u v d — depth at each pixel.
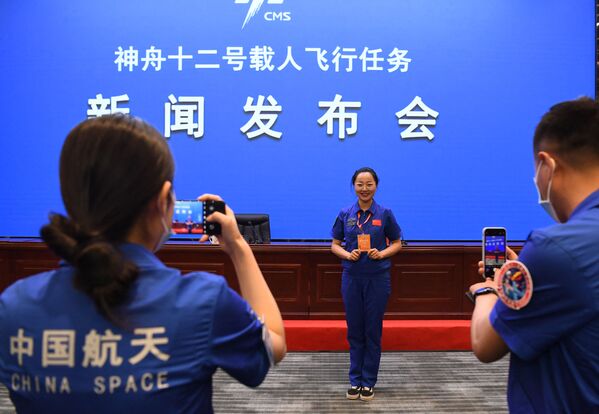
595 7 4.42
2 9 4.51
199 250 3.87
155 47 4.51
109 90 4.51
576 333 0.69
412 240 4.44
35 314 0.58
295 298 3.90
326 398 2.80
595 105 0.77
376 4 4.46
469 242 4.38
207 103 4.50
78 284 0.55
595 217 0.71
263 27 4.49
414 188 4.46
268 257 3.90
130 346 0.56
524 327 0.73
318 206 4.49
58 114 4.52
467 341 3.71
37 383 0.56
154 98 4.51
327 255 3.89
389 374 3.19
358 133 4.48
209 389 0.62
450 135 4.46
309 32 4.48
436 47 4.47
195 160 4.50
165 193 0.62
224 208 0.83
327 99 4.48
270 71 4.49
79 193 0.58
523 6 4.44
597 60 4.44
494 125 4.45
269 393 2.87
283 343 0.73
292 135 4.49
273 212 4.49
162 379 0.56
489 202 4.45
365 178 2.96
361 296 2.90
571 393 0.71
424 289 3.94
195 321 0.58
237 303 0.63
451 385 2.99
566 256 0.68
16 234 4.51
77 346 0.56
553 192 0.80
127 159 0.58
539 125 0.82
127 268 0.55
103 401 0.55
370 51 4.48
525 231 4.43
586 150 0.76
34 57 4.52
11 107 4.52
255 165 4.49
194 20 4.49
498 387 2.96
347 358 3.54
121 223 0.59
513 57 4.44
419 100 4.47
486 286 0.94
